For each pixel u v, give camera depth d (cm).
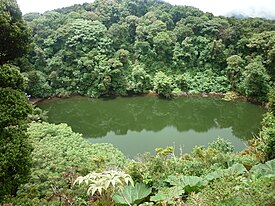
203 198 406
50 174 801
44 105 2747
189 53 3341
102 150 1226
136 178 668
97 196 543
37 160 902
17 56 1187
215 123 2284
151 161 715
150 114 2550
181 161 757
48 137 1229
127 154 1644
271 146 872
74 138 1298
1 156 636
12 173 668
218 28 3450
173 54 3359
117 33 3388
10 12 1109
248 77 2683
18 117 718
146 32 3447
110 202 520
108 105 2783
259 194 362
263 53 2995
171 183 591
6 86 761
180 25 3556
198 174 695
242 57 3203
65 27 3269
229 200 379
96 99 2942
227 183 433
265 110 2533
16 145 668
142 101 2884
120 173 451
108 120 2403
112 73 2977
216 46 3256
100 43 3238
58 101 2872
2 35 1051
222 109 2631
